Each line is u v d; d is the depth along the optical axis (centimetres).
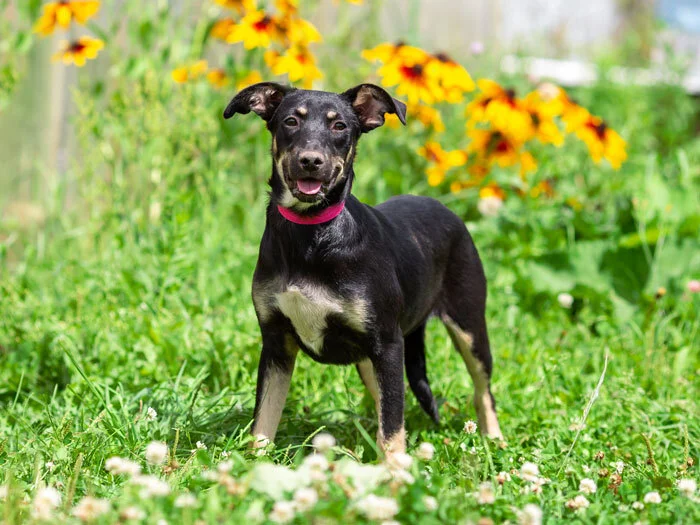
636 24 1291
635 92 1082
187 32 817
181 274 630
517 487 386
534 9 1213
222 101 761
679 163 841
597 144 713
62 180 751
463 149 879
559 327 659
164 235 632
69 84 838
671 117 1099
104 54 848
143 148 719
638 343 632
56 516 330
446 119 911
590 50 1209
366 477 346
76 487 384
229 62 738
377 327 443
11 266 778
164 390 510
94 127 696
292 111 444
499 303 688
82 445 428
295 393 540
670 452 471
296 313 445
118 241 666
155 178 717
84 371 545
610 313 690
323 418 512
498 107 707
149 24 715
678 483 404
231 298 655
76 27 841
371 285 441
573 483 404
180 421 471
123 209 716
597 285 700
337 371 555
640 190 793
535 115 719
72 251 729
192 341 578
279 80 843
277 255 444
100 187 704
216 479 350
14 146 809
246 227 768
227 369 552
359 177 774
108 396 481
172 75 709
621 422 505
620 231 740
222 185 713
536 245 748
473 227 761
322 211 433
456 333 522
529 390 553
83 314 621
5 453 433
